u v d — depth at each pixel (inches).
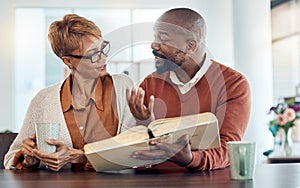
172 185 44.8
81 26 57.7
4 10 208.2
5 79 209.5
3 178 51.9
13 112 210.1
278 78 199.8
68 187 44.6
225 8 215.5
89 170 59.1
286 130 158.1
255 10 194.2
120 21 214.2
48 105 61.4
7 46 209.5
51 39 59.1
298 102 159.3
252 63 193.8
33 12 223.0
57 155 57.1
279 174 52.3
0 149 71.5
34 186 45.6
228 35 214.7
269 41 194.7
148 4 211.3
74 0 209.3
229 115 59.2
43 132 57.4
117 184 46.1
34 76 228.1
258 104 190.9
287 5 197.9
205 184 45.2
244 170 47.8
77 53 58.0
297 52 190.5
